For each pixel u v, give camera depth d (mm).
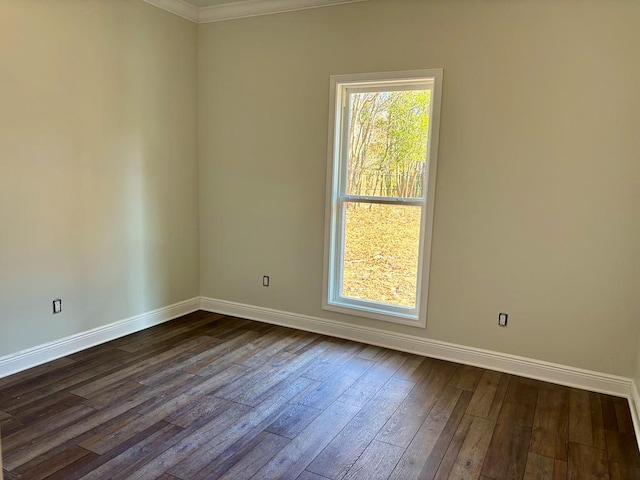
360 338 3895
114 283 3752
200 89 4332
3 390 2871
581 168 3020
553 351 3229
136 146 3805
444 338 3564
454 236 3430
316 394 2959
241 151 4219
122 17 3572
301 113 3895
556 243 3139
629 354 3023
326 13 3684
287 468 2213
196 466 2205
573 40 2951
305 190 3971
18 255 3055
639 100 2846
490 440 2492
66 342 3432
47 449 2299
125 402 2785
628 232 2953
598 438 2537
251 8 3953
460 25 3234
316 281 4035
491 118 3219
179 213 4305
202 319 4371
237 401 2842
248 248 4324
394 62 3479
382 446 2412
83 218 3447
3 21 2834
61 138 3234
